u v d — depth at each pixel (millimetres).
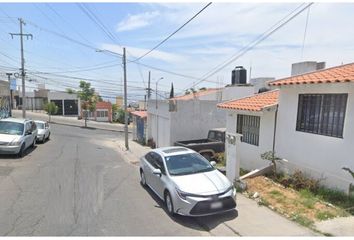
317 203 7156
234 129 12148
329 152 7703
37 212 6812
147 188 9164
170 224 6262
